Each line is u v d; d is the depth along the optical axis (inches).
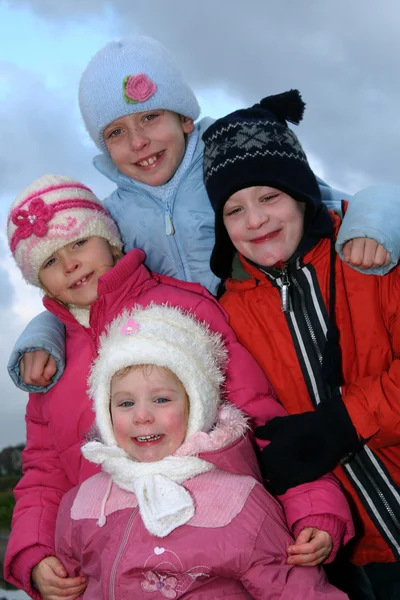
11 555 85.4
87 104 101.0
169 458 77.2
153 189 101.4
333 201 99.9
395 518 84.4
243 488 76.5
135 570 72.4
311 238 85.8
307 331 86.1
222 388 85.7
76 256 92.2
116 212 104.0
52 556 84.4
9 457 183.9
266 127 85.5
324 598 70.2
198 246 99.8
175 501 73.6
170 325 81.6
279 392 88.4
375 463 83.7
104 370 80.2
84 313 94.5
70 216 92.0
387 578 86.9
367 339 85.0
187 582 72.1
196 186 101.3
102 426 80.7
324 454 78.5
